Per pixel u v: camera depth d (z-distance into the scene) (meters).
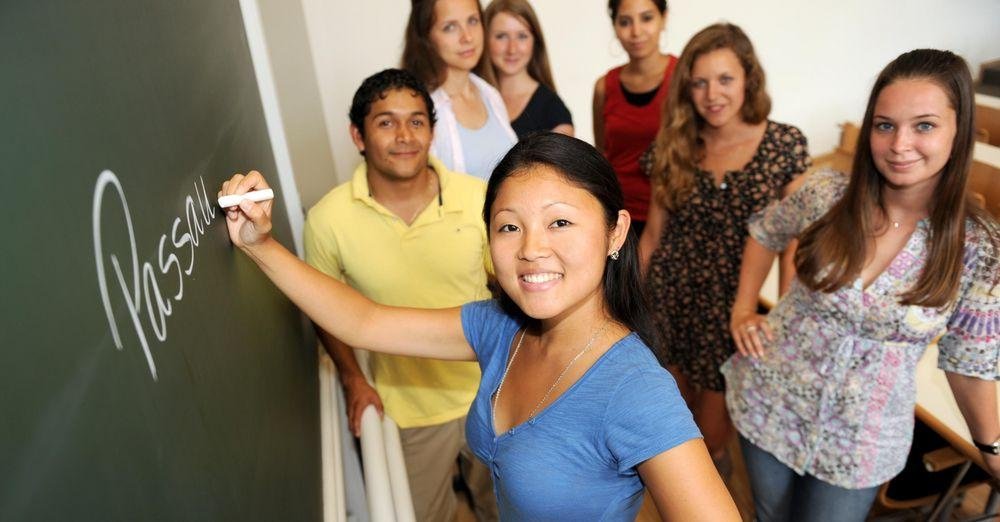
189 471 0.59
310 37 3.54
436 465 1.75
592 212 0.86
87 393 0.43
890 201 1.28
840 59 4.69
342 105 3.72
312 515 1.15
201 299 0.73
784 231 1.66
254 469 0.82
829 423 1.45
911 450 1.94
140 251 0.56
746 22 4.43
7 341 0.35
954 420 1.66
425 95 1.46
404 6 3.59
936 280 1.24
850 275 1.32
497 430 1.01
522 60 2.42
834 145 4.98
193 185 0.77
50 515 0.37
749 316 1.69
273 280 1.05
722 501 0.77
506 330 1.07
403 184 1.44
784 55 4.59
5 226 0.37
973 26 4.75
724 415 2.17
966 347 1.29
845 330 1.39
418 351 1.17
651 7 2.39
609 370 0.87
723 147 1.91
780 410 1.53
